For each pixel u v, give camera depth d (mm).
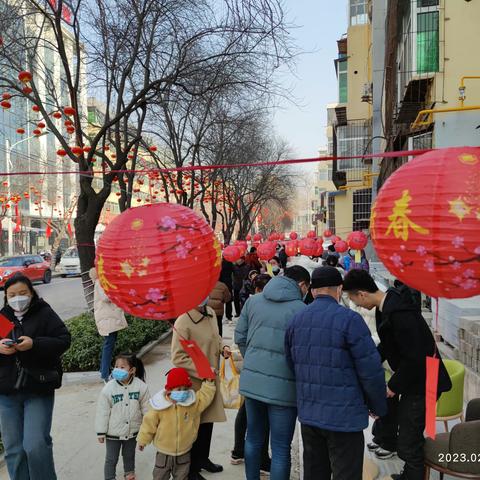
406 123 12898
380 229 2184
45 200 36625
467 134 10266
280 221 68875
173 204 2447
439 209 1967
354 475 2957
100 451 4711
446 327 7078
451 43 10391
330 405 2936
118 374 3934
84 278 9125
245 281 11352
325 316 3027
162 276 2223
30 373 3434
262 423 3680
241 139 20125
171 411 3664
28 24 10508
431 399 2449
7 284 3570
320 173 57281
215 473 4293
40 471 3420
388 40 16000
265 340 3514
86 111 16953
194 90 10266
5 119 28641
